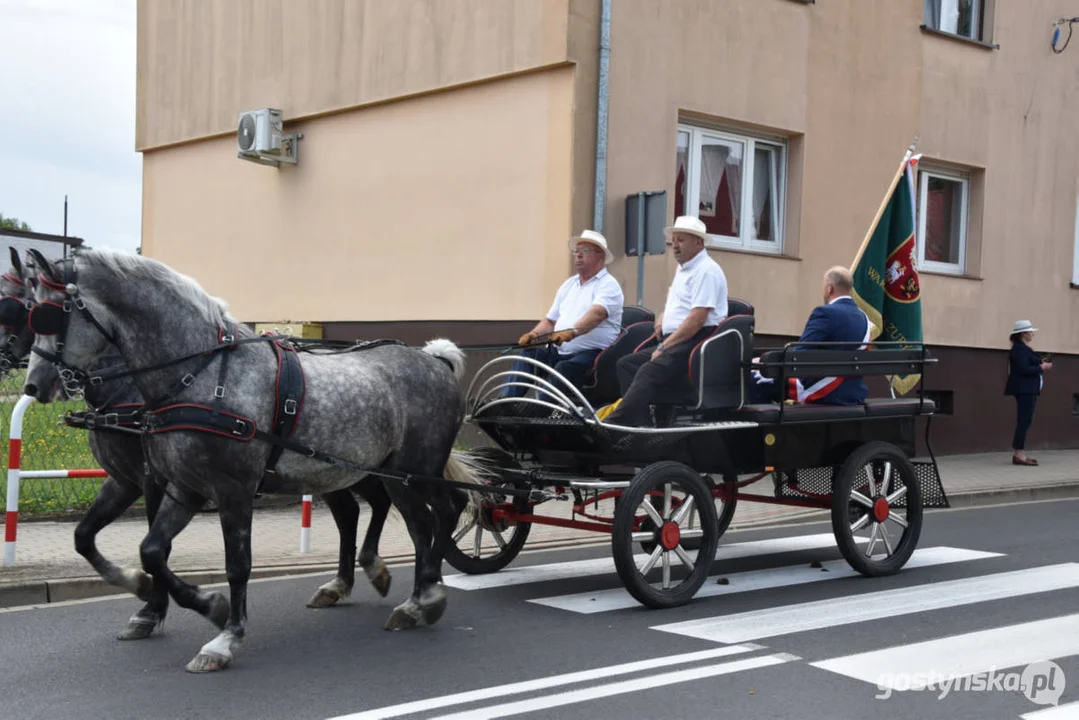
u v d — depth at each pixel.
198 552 7.86
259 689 4.93
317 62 14.04
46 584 6.66
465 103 12.38
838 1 13.21
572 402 6.80
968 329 14.93
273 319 14.91
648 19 11.55
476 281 12.30
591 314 7.48
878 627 6.06
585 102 11.25
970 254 15.14
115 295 5.23
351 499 6.73
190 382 5.29
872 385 13.66
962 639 5.78
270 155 14.27
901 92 13.95
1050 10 15.73
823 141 13.15
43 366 5.24
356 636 5.91
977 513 10.73
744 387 7.12
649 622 6.21
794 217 12.99
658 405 7.16
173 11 16.08
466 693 4.86
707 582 7.36
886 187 13.84
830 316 7.61
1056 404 16.14
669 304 7.49
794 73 12.81
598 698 4.78
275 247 14.84
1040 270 15.82
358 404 5.78
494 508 7.38
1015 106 15.34
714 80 12.12
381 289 13.45
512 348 7.40
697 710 4.62
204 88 15.62
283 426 5.47
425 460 6.22
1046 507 11.22
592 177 11.33
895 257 9.34
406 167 13.10
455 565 7.51
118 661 5.39
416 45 12.82
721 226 12.57
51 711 4.62
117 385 5.90
